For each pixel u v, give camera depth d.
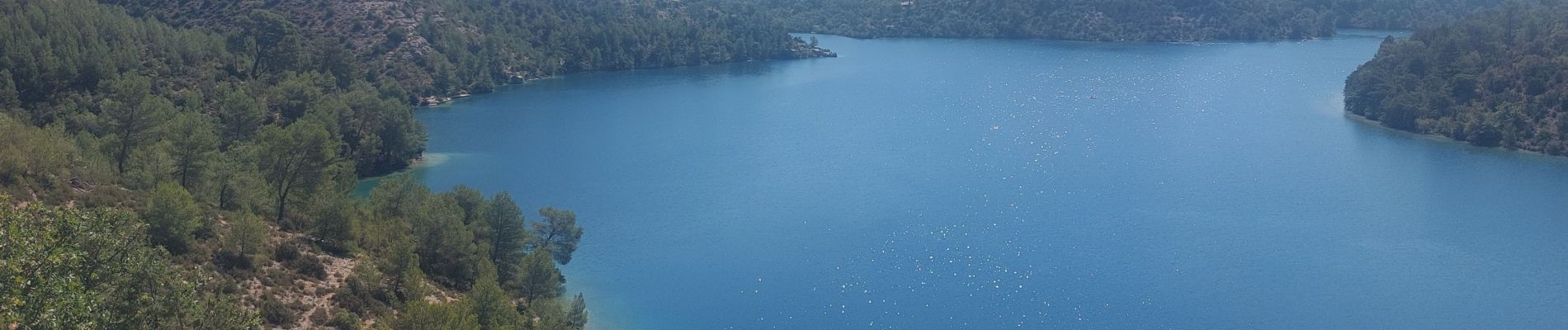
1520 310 114.62
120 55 175.50
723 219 146.88
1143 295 116.94
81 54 170.00
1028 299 115.94
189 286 64.69
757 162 183.38
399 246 98.44
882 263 126.88
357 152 170.88
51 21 180.00
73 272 57.88
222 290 85.19
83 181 104.62
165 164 109.50
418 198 117.44
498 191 163.75
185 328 62.34
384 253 102.44
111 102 131.62
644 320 111.69
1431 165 181.88
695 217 147.88
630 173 175.50
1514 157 190.75
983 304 114.62
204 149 115.56
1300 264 126.88
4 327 52.66
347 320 88.50
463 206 117.69
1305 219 145.50
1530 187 167.12
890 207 151.00
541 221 145.62
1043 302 115.00
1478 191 164.12
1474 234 140.25
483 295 89.62
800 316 112.56
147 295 60.69
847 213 148.50
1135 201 152.75
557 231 120.25
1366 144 198.75
